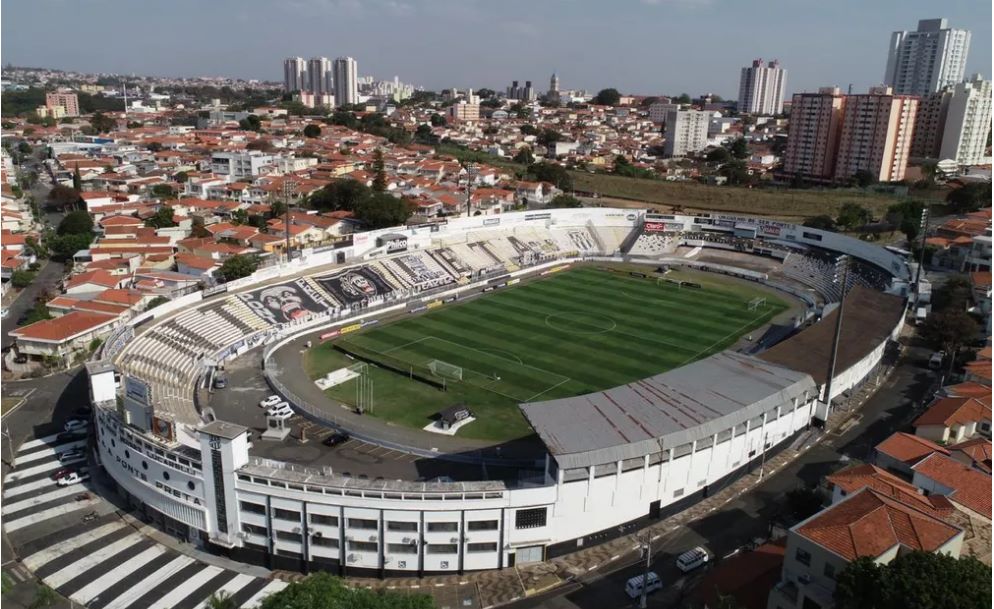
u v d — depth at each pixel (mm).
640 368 112625
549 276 171875
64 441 85438
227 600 54406
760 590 56094
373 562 62625
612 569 64062
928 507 61688
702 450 71938
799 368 92750
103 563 63938
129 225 184000
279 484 62156
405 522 61562
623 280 169500
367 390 100812
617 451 64875
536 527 64062
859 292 128875
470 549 63094
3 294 143500
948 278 149875
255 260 154875
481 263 172750
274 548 63625
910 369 110250
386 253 160625
